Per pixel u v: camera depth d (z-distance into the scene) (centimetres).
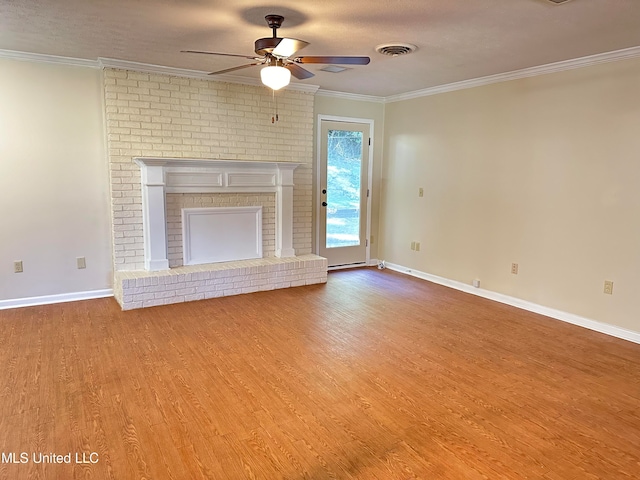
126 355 320
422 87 525
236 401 260
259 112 504
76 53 389
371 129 609
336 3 263
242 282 480
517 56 377
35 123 408
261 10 276
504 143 454
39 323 380
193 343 343
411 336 366
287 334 365
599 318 385
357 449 218
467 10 272
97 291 456
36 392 266
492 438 229
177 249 470
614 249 371
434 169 541
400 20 292
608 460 212
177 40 345
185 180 462
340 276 573
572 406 261
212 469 202
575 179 394
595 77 373
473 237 496
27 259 421
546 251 423
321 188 585
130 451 213
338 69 433
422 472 202
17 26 312
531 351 339
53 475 196
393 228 617
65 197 430
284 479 196
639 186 352
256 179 505
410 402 262
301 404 258
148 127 441
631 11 270
